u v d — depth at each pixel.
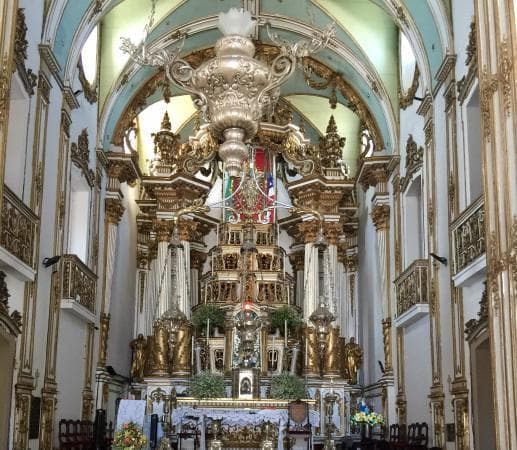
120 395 19.27
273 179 21.06
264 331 18.64
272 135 20.23
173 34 17.42
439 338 13.11
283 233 21.75
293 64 6.65
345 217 21.30
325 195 19.88
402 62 16.89
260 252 19.98
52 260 12.20
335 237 19.72
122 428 11.50
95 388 16.41
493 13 8.28
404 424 15.88
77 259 13.88
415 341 15.21
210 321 19.02
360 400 18.86
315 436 16.61
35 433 11.73
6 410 10.32
